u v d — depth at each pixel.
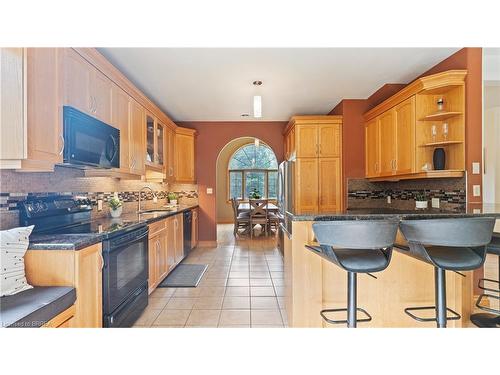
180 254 4.39
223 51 2.87
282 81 3.70
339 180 4.62
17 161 1.59
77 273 1.70
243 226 7.59
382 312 2.28
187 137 5.48
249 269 4.20
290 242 2.42
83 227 2.38
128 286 2.41
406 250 1.96
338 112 4.73
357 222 1.58
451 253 1.75
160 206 5.08
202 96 4.28
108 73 2.67
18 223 2.00
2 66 1.53
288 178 3.73
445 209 3.09
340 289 2.29
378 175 3.96
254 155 10.17
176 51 2.85
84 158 2.15
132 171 3.28
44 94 1.73
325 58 3.04
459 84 2.80
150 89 3.97
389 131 3.64
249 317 2.67
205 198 5.82
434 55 2.98
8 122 1.55
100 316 1.99
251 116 5.48
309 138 4.65
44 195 2.29
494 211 2.45
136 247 2.60
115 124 2.85
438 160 2.94
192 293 3.28
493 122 4.05
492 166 4.07
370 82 3.76
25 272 1.68
